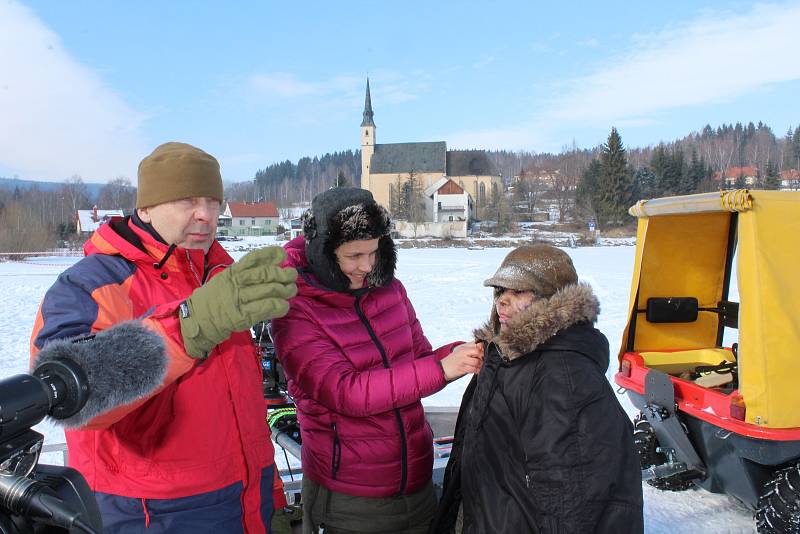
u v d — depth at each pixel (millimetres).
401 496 2236
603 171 62656
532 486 1763
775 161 99000
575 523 1674
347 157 167625
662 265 4668
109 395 1107
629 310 4656
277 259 1346
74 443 1697
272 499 1994
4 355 8523
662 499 4273
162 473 1659
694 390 3793
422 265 23344
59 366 1032
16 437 917
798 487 3277
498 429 1900
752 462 3545
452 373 2059
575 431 1729
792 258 3332
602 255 28781
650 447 4438
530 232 61594
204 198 1762
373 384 2000
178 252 1760
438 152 94562
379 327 2234
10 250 41969
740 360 3406
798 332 3287
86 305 1560
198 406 1697
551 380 1791
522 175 90312
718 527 3857
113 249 1692
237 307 1271
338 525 2197
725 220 4664
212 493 1732
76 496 1027
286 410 3791
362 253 2082
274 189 152750
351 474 2166
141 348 1189
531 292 2055
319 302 2143
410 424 2223
